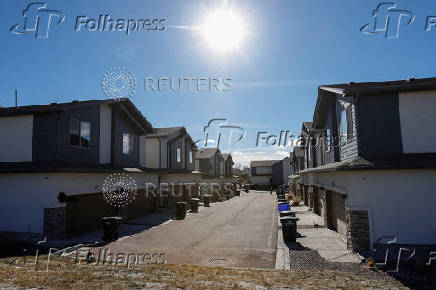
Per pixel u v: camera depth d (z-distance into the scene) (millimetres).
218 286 6867
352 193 10672
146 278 7398
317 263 9352
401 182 10422
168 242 12648
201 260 10023
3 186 13242
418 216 10250
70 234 13531
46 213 12664
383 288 6941
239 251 11180
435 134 11258
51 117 14242
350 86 13594
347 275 8047
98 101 16812
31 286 6375
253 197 39781
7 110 15109
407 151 11336
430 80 13219
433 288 6988
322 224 16312
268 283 7219
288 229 12297
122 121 20016
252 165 67438
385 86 11625
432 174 10281
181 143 30391
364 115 11719
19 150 14469
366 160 10859
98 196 15898
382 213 10430
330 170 11422
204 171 40125
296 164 38438
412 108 11484
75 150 15219
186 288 6652
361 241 10430
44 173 12820
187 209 25109
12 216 13023
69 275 7406
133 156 21359
